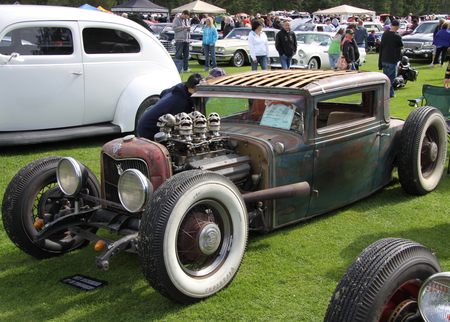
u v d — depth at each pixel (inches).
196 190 104.8
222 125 156.3
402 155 174.7
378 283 72.0
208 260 115.0
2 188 192.1
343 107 169.9
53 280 125.4
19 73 229.8
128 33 268.5
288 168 136.3
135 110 265.9
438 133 186.2
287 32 435.2
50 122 245.3
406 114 323.3
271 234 148.5
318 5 3253.0
